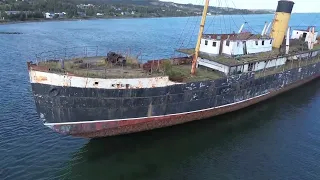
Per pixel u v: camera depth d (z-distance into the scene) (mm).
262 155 21594
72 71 19438
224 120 26594
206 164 20484
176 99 22391
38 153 20812
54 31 100375
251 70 28172
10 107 28969
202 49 28828
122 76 20062
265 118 27453
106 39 82625
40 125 25109
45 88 18922
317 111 29484
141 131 23078
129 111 21141
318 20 199750
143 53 60281
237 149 22312
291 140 23766
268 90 30016
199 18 181750
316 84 38219
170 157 21094
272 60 30531
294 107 30266
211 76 25250
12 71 43656
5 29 103250
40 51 61562
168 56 57938
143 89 20609
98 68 21797
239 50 28016
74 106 19641
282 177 19062
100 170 19500
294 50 35125
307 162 20734
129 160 20578
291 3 32938
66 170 19203
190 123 25391
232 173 19516
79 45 70500
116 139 22766
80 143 22297
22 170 18844
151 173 19438
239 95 26703
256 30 111688
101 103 20062
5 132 23578
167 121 23297
